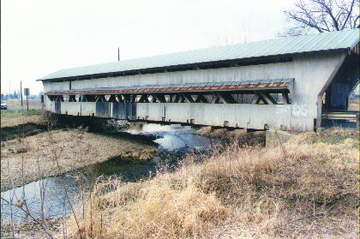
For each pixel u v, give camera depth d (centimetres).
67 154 1539
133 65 1891
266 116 1186
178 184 640
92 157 1526
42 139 1869
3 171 1224
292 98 1121
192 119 1456
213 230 426
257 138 1664
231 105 1293
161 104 1611
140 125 2992
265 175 664
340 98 1338
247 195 572
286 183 612
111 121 2714
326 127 1067
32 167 1286
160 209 461
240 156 783
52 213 676
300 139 979
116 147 1789
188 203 500
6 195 923
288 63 1140
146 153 1608
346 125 1124
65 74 2452
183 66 1473
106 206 575
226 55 1361
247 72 1270
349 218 437
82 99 2238
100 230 430
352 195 520
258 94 1220
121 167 1341
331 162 696
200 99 1584
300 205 501
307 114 1088
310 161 721
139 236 419
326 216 449
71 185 998
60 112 2436
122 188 687
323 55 1047
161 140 2034
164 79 1634
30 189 995
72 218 481
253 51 1274
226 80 1343
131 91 1684
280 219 438
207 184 653
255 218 455
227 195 600
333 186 564
